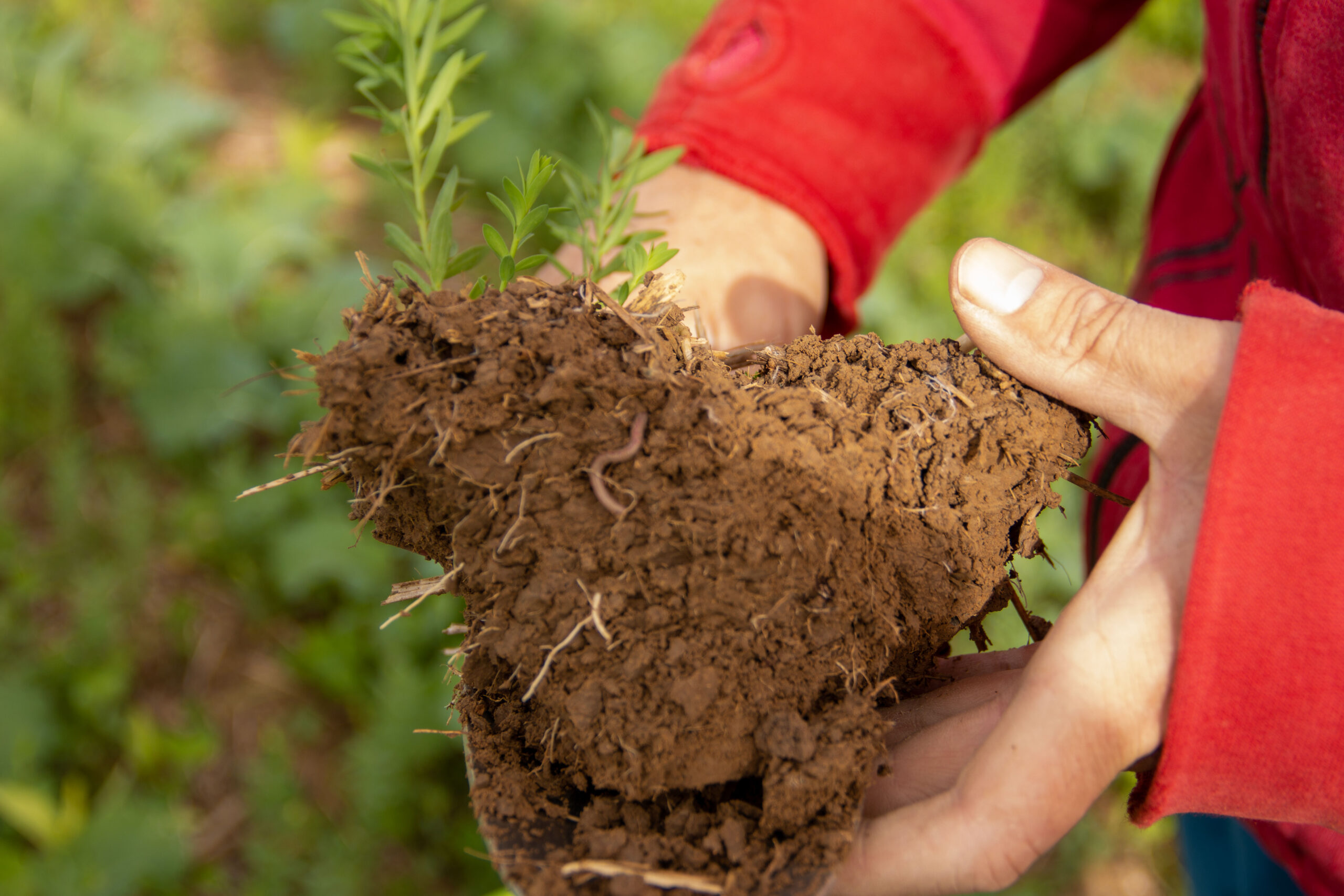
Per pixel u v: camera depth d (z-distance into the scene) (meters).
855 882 0.36
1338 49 0.36
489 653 0.36
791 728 0.34
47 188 1.02
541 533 0.35
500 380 0.34
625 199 0.39
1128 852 0.79
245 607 0.85
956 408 0.36
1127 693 0.35
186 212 1.06
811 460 0.35
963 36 0.46
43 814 0.71
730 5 0.48
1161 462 0.35
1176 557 0.35
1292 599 0.32
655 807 0.35
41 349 0.89
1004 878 0.36
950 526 0.36
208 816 0.75
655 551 0.34
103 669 0.77
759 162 0.46
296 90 1.25
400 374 0.34
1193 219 0.47
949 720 0.38
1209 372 0.34
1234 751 0.33
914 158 0.48
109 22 1.25
